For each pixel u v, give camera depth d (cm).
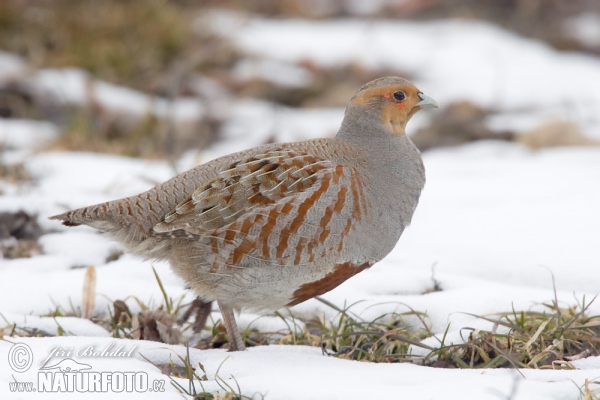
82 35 2641
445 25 3162
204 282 1033
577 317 1052
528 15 3372
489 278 1310
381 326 1123
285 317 1186
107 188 1650
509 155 2156
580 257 1322
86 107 2336
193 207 1010
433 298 1182
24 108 2378
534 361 983
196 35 2819
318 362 971
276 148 1059
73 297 1209
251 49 2855
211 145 2330
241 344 1062
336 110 2608
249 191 1004
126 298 1184
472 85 2711
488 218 1550
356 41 2953
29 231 1467
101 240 1428
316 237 1008
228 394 871
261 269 1010
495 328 1041
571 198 1644
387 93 1128
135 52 2642
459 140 2389
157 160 1948
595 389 855
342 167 1041
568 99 2662
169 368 969
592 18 3384
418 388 864
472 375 910
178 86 2538
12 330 1041
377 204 1060
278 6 3278
